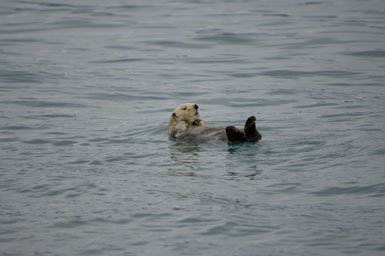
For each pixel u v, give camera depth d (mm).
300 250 11367
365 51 36812
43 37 42969
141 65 35594
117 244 11898
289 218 12852
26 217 13289
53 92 29703
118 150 19391
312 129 21734
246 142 18734
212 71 33938
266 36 42188
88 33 44406
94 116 25547
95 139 21266
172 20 49281
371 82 30281
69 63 35969
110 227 12680
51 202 14242
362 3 58375
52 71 33969
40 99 28297
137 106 27500
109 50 39344
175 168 16797
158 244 11859
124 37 42969
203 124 22266
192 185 15164
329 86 29953
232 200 14023
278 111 25625
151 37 42812
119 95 29422
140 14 52594
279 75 32594
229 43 40562
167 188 14984
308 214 13055
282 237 11938
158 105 27641
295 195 14312
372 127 21469
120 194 14656
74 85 31172
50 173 16594
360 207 13359
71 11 53938
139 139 21172
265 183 15195
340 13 51562
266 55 37062
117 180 15805
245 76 32656
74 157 18453
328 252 11227
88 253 11555
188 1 62156
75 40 42156
